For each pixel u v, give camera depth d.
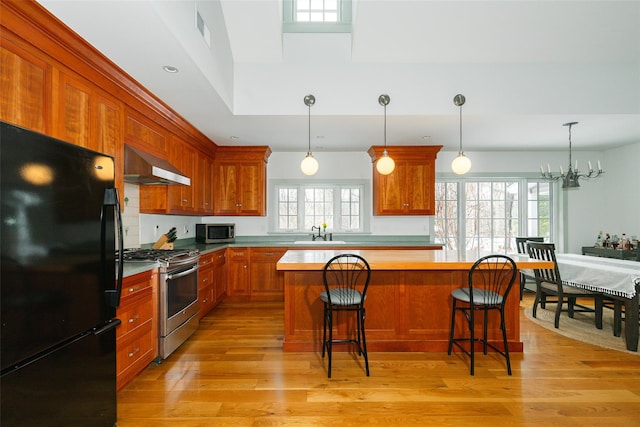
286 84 3.41
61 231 1.38
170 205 3.36
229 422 1.89
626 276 2.89
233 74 3.38
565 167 5.30
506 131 4.05
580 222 5.27
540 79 3.39
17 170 1.19
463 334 2.91
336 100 3.40
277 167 5.27
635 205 4.75
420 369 2.54
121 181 2.48
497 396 2.16
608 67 3.39
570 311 3.81
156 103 2.89
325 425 1.87
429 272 2.91
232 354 2.81
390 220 5.27
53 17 1.69
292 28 3.41
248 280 4.61
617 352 2.84
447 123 3.70
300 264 2.59
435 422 1.89
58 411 1.39
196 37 2.30
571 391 2.22
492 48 3.27
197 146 4.09
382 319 2.91
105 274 1.65
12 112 1.56
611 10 2.94
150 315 2.49
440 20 3.07
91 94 2.15
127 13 1.69
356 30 3.15
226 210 4.81
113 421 1.74
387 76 3.41
